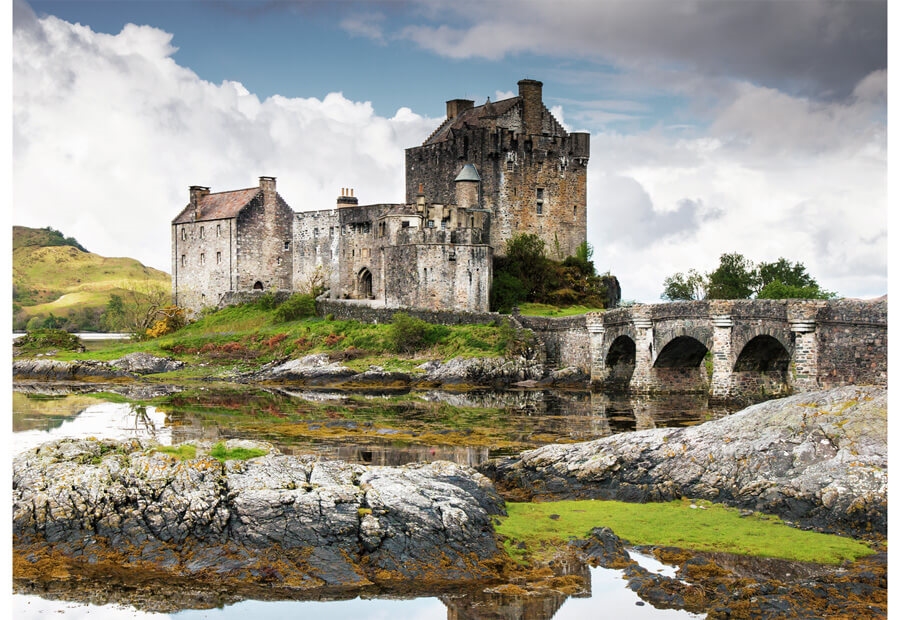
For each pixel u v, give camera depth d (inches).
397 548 1337.4
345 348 4227.4
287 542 1330.0
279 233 5580.7
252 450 1562.5
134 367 4347.9
